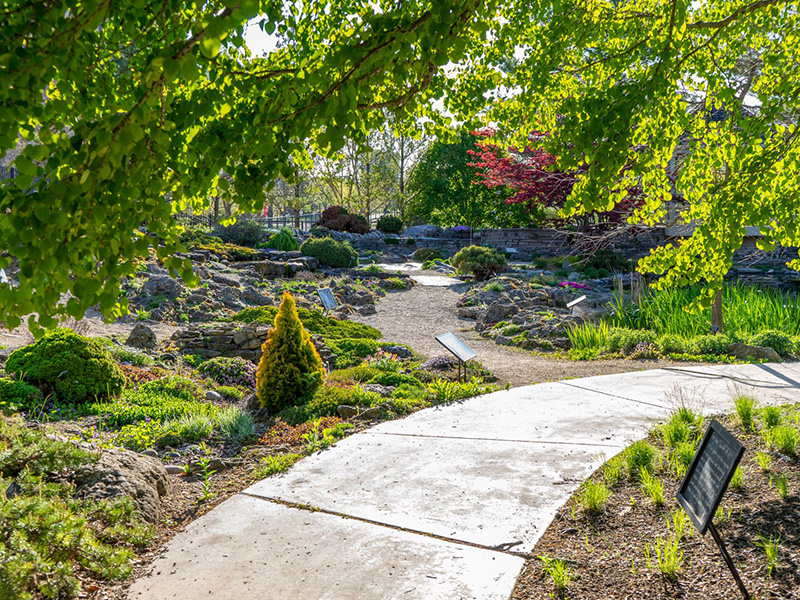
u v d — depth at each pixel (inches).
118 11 91.9
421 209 1894.7
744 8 170.7
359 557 159.3
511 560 155.1
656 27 186.7
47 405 321.1
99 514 169.3
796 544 142.5
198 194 118.3
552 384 361.7
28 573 129.5
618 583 138.1
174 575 152.3
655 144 187.5
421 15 95.3
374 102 129.3
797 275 890.7
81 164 82.8
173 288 703.1
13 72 75.6
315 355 338.6
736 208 173.3
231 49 137.0
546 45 201.0
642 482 194.1
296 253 1123.9
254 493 206.2
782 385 333.4
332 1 169.3
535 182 1018.7
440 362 433.4
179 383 379.9
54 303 91.0
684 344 490.3
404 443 253.8
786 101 173.5
